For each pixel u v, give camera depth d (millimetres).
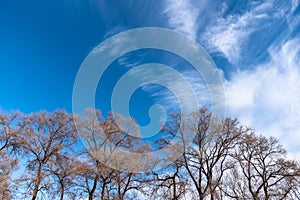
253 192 27938
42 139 26859
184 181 24422
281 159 28766
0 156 25031
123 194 24578
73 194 24375
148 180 25094
